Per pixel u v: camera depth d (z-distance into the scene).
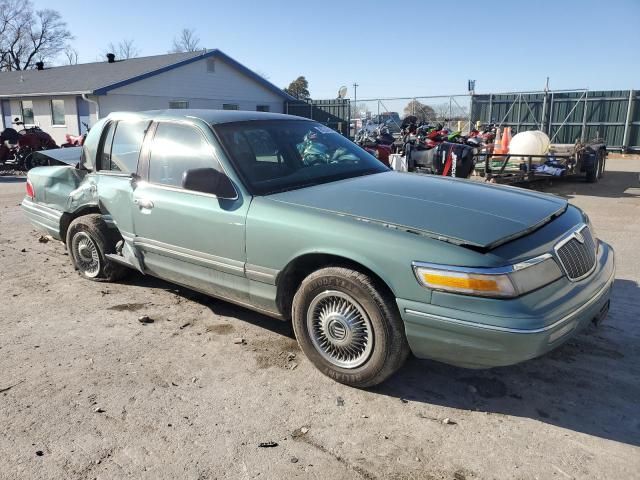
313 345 3.55
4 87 27.88
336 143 4.69
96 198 5.07
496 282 2.79
